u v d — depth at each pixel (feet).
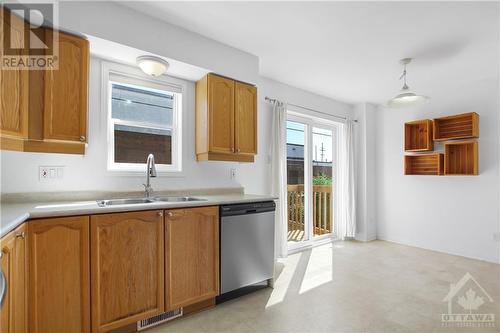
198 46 8.01
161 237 6.29
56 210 5.06
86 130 6.26
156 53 7.19
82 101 6.20
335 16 7.00
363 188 15.07
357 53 9.12
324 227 14.94
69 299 5.17
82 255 5.30
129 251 5.86
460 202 12.32
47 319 4.95
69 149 6.23
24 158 6.39
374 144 15.48
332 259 11.57
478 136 11.75
